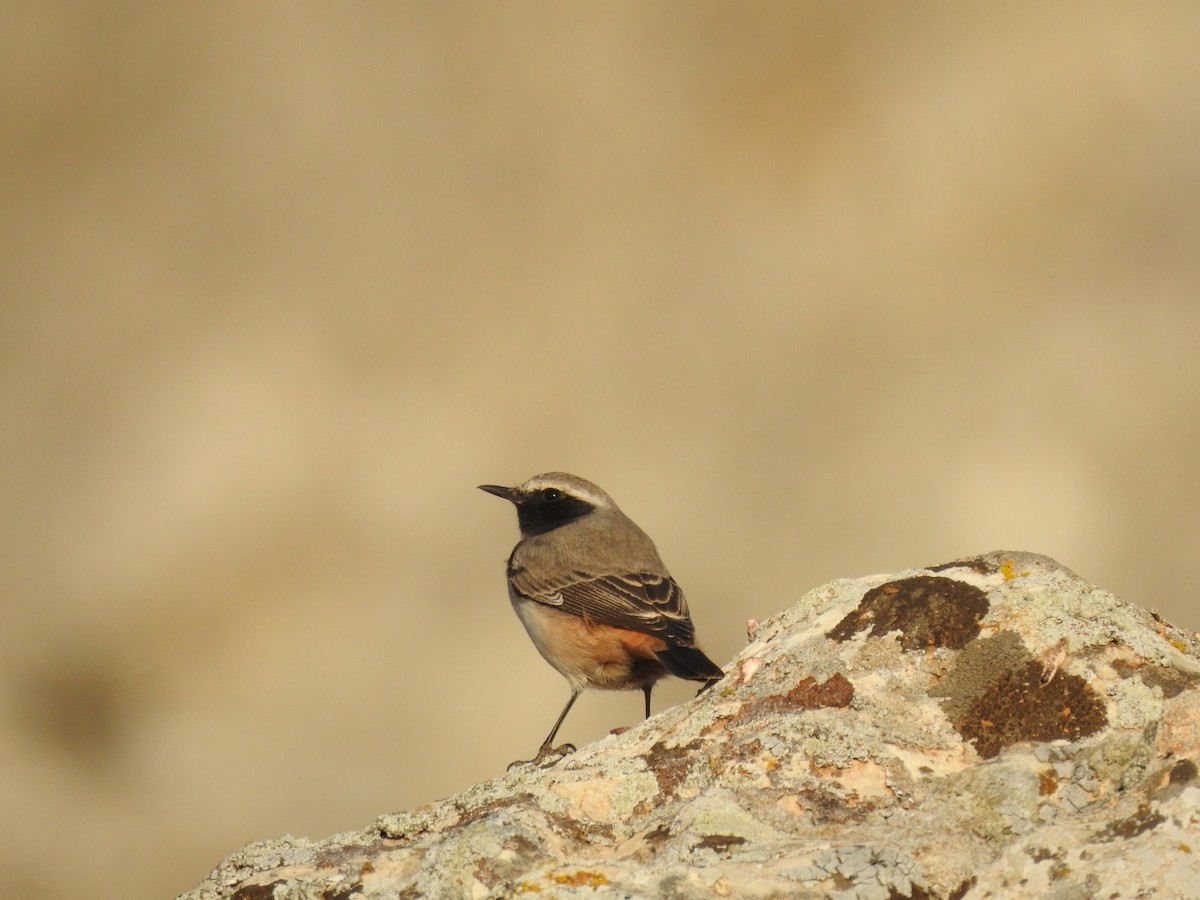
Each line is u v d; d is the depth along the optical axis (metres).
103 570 20.23
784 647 5.59
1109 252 23.39
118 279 23.38
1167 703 4.67
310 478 21.22
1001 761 4.61
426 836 4.89
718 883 4.18
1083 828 4.16
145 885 16.91
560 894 4.19
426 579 20.06
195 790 17.86
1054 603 5.34
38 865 16.83
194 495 21.03
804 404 21.98
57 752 18.38
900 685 5.19
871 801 4.68
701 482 21.23
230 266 23.77
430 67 25.48
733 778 4.83
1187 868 3.89
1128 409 21.55
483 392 22.28
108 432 21.80
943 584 5.51
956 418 21.66
